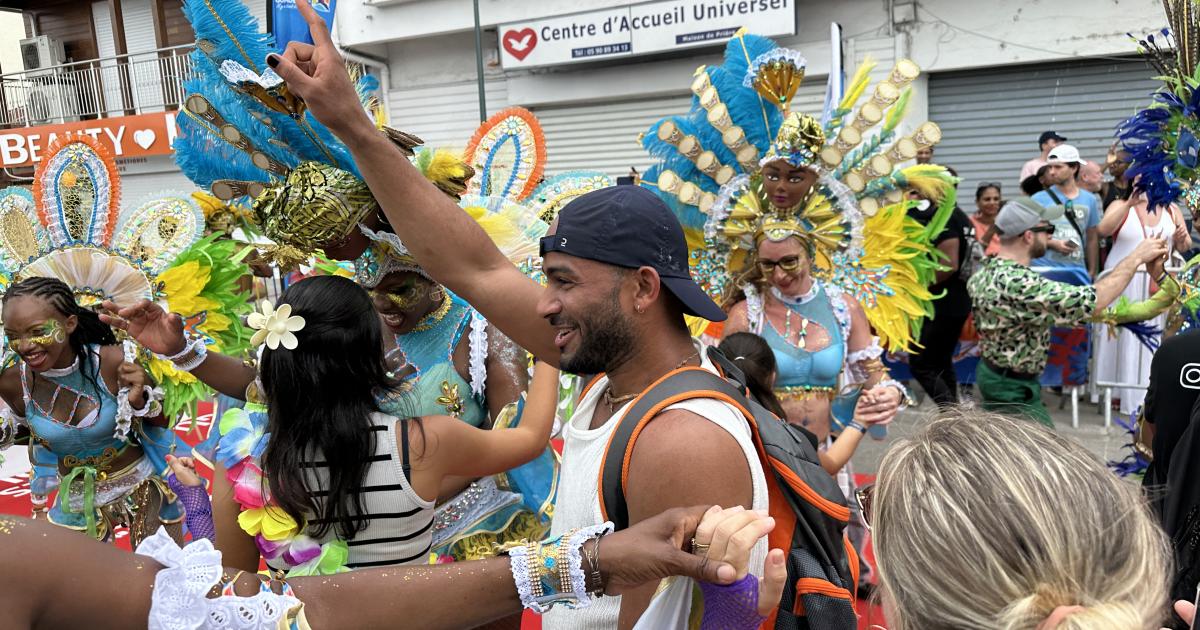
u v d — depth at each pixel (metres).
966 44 8.60
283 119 1.87
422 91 11.48
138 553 1.00
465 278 1.52
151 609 0.95
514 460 1.78
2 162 10.82
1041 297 3.43
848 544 1.42
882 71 8.97
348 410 1.53
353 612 1.08
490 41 10.98
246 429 1.65
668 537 1.04
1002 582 0.76
